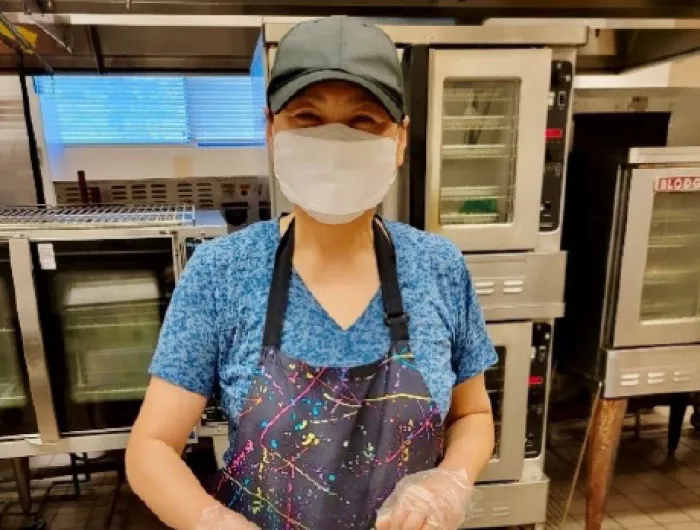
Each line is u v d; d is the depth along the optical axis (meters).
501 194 1.82
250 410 0.81
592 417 1.88
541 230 1.77
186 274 0.86
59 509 2.14
